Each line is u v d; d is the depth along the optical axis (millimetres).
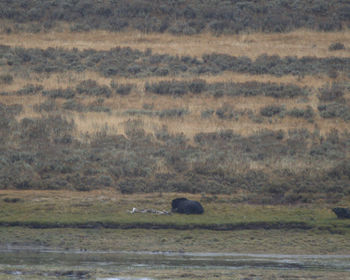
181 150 147125
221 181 122750
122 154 143625
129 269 66875
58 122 168500
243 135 163375
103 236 87875
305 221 94438
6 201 103000
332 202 108312
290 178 125438
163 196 110500
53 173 128500
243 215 98062
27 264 68875
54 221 92500
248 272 66188
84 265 69250
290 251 83062
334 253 82750
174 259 75750
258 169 132250
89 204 102625
